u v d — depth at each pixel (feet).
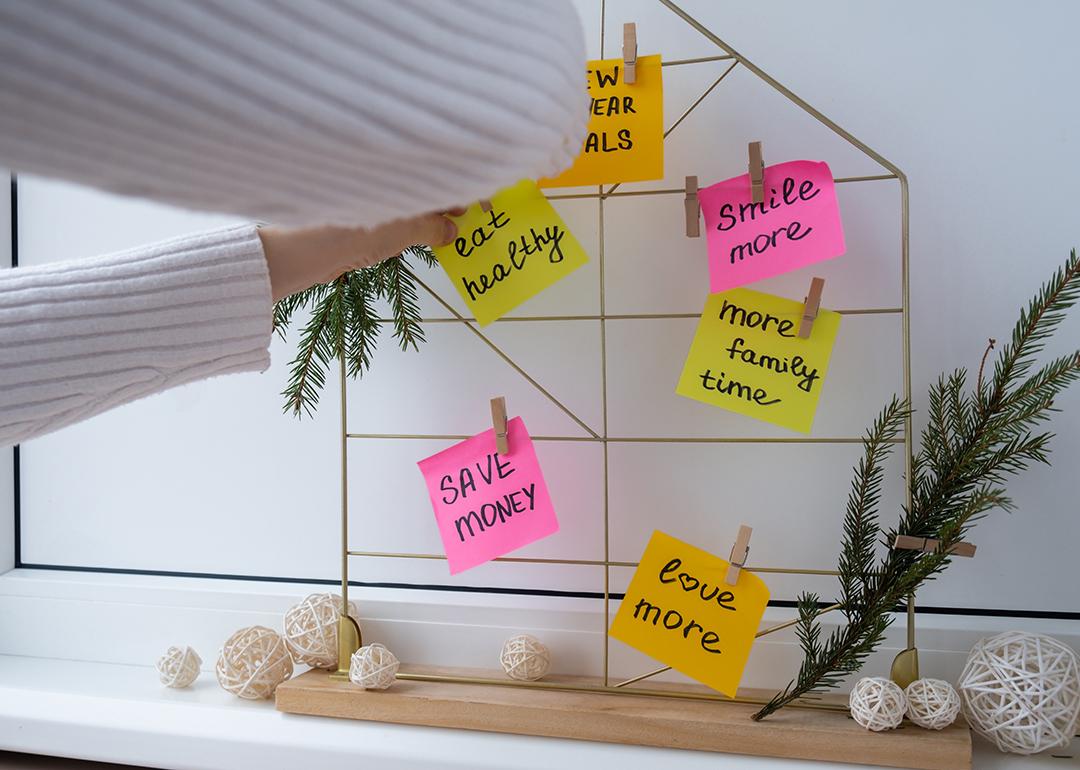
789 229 2.41
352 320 2.68
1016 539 2.63
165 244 1.70
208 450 3.20
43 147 0.65
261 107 0.68
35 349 1.48
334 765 2.49
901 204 2.58
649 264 2.82
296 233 1.93
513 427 2.61
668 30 2.76
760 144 2.47
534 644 2.66
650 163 2.48
